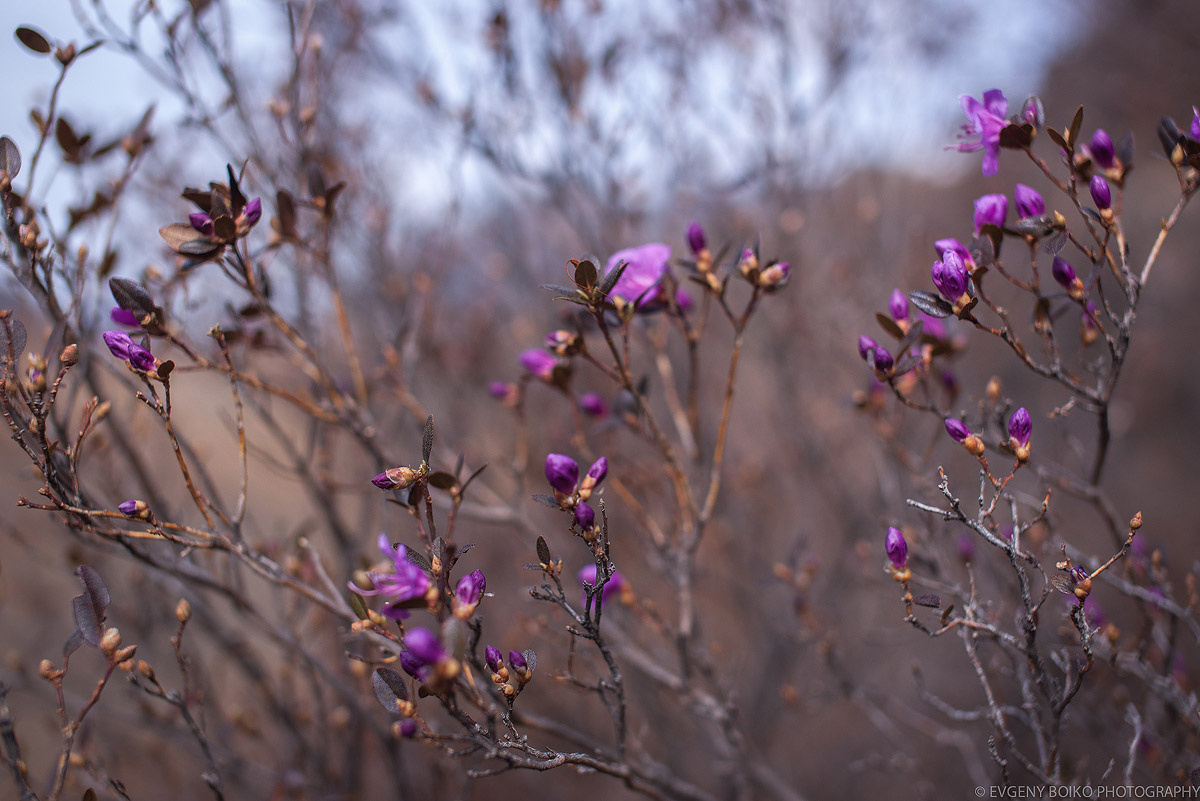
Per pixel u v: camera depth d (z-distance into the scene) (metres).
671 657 2.86
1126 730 2.16
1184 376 5.66
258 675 2.48
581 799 3.61
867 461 4.08
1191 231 5.89
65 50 1.70
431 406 3.39
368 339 3.47
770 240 3.74
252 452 2.23
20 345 1.47
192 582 2.19
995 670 1.98
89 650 3.34
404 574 1.25
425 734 1.32
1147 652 2.15
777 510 4.35
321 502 2.43
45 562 2.56
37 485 3.04
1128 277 1.49
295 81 2.08
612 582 1.93
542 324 3.80
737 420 4.64
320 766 2.44
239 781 2.70
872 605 4.27
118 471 2.44
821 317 4.03
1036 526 2.12
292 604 2.18
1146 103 5.48
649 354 2.83
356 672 2.38
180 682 3.12
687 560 1.92
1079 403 1.57
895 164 4.15
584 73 2.99
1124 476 5.24
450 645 1.13
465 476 2.67
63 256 1.77
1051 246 1.44
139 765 3.20
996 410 1.77
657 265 1.69
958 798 3.47
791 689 2.90
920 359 1.56
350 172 2.94
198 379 3.29
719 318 4.20
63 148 1.85
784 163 3.49
